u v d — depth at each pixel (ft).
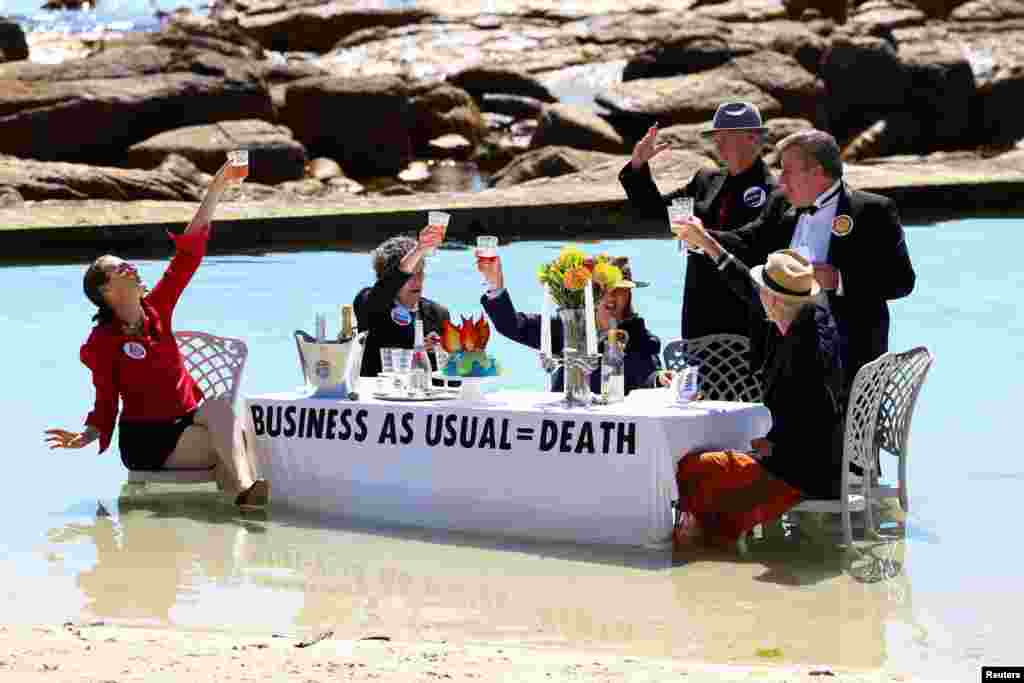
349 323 42.06
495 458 38.91
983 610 32.48
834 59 165.17
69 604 32.60
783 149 41.22
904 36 171.22
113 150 148.15
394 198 109.70
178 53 157.28
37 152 144.56
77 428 50.98
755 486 37.70
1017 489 42.80
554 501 38.34
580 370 39.27
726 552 37.40
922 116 165.99
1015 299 78.23
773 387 37.96
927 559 36.52
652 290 81.25
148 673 25.34
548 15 205.87
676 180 120.37
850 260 41.29
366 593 33.76
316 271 89.25
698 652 29.68
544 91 180.86
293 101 159.02
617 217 104.99
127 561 36.29
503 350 65.72
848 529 37.27
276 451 41.96
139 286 42.37
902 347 65.57
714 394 44.45
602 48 193.57
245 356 43.60
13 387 57.88
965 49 172.86
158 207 106.52
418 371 41.22
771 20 190.19
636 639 30.50
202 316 74.90
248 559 36.63
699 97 158.20
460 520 39.52
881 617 32.07
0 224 93.81
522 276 86.12
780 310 37.60
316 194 142.82
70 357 64.23
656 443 37.09
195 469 43.39
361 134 158.30
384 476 40.42
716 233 43.62
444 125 168.35
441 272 87.97
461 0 212.43
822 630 31.17
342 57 194.39
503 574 35.42
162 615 31.81
